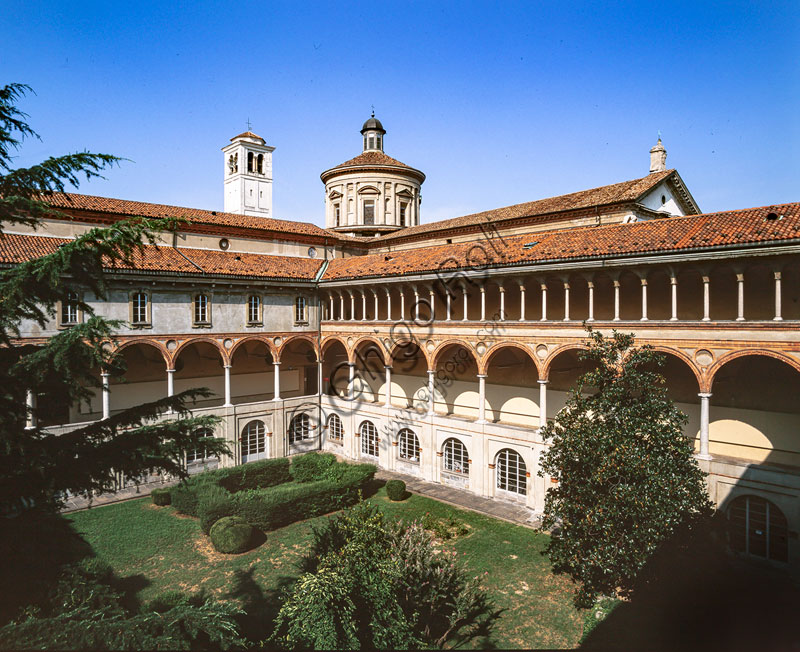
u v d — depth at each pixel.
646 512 17.14
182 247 37.69
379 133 56.69
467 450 31.66
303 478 31.89
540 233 31.72
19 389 8.71
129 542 24.41
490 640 16.98
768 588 19.73
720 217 24.31
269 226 43.00
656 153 36.69
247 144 53.25
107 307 30.61
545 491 27.80
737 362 24.84
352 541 16.70
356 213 53.41
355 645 13.62
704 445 22.70
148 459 9.82
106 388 9.69
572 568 18.94
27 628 7.21
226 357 35.69
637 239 24.91
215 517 25.22
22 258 27.09
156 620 8.12
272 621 17.27
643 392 19.77
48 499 9.18
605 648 16.03
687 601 18.34
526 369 31.95
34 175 9.19
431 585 16.95
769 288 24.23
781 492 20.95
